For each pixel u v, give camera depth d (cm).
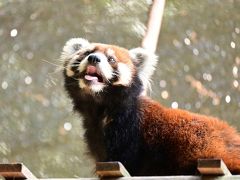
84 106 916
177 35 1611
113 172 730
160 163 855
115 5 1516
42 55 1652
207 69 1628
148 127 872
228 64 1625
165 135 856
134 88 909
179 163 834
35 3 1641
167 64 1620
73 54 955
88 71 895
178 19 1596
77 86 915
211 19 1617
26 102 1680
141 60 955
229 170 791
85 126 918
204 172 714
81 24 1605
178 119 860
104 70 893
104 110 903
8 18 1650
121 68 909
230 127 846
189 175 803
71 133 1641
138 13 1505
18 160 1606
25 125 1652
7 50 1658
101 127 900
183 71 1627
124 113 889
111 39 1552
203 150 821
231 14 1631
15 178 758
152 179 728
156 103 891
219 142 822
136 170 870
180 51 1628
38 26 1641
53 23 1633
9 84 1661
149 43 1098
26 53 1666
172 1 1538
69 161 1598
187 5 1565
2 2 1647
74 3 1609
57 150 1617
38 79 1655
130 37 1544
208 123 847
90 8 1570
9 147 1625
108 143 888
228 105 1605
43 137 1641
